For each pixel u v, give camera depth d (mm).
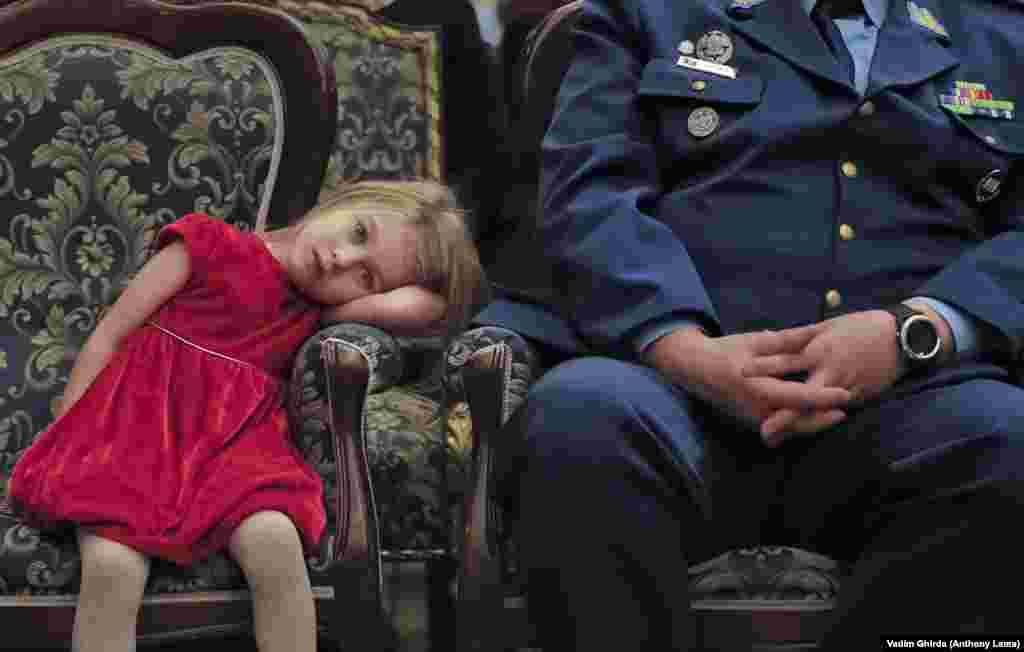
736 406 1802
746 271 2000
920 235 2021
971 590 1626
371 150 3445
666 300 1877
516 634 2117
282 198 3023
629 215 1985
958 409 1729
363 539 2197
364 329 2346
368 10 3510
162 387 2432
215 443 2311
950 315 1856
